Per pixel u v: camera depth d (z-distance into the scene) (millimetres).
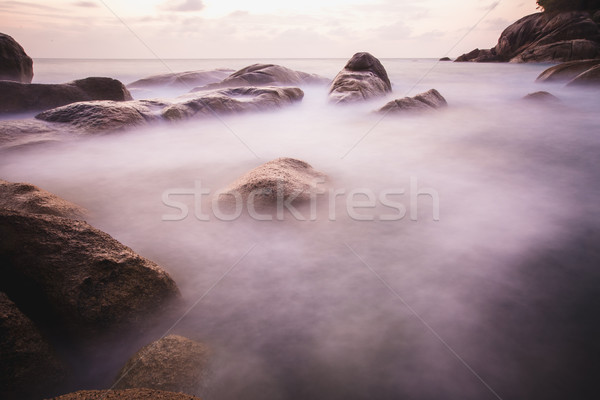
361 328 2873
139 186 5824
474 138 8875
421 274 3553
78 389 2402
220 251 3953
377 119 10711
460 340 2744
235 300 3197
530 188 5688
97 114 7809
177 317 2959
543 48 35188
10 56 12555
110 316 2527
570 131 9273
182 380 2186
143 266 2777
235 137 8984
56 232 2701
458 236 4254
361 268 3660
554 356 2600
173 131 8672
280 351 2668
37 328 2301
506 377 2447
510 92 17219
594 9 36094
